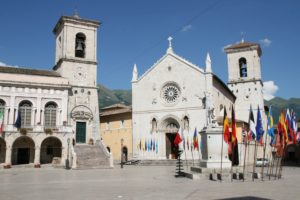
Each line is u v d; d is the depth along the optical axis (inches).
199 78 2271.2
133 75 2534.5
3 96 2031.3
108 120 2812.5
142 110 2454.5
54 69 2524.6
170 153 2364.7
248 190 766.5
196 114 2240.4
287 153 3257.9
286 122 1267.2
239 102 2834.6
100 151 2098.9
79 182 1056.8
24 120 2080.5
